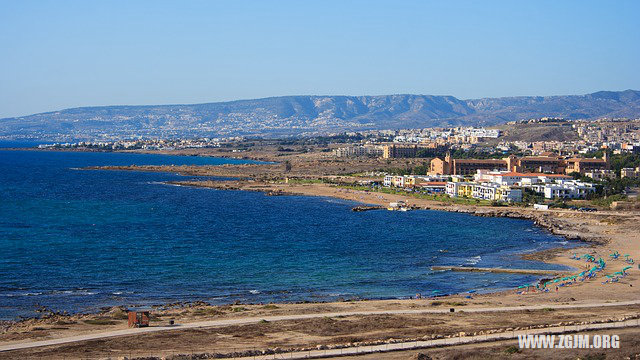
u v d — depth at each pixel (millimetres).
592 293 149000
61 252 195375
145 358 97875
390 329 116000
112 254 194500
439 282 165875
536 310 130500
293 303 139625
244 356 99875
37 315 129000
